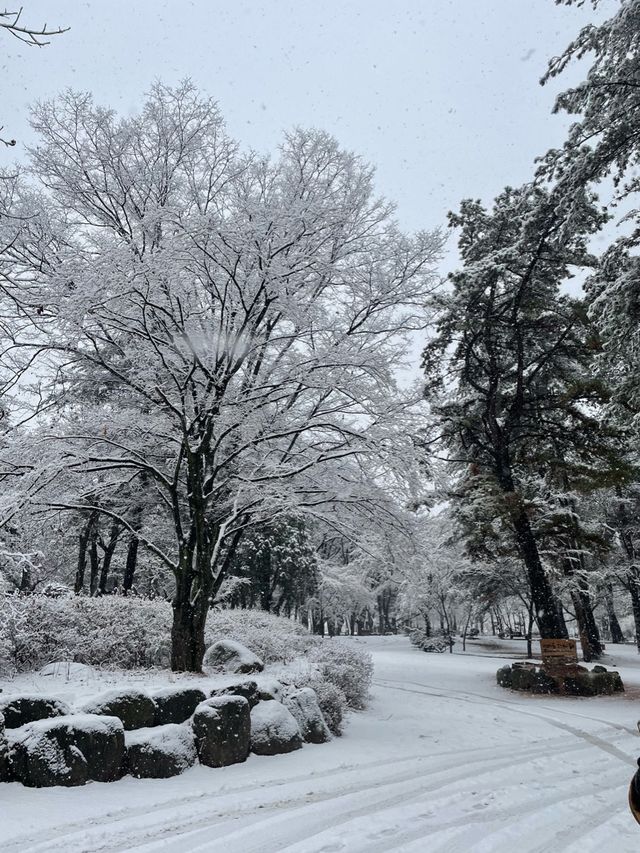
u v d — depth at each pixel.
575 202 13.80
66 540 19.78
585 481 18.34
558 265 18.94
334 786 6.42
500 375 20.88
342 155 13.04
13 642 9.98
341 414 13.09
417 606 38.31
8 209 11.13
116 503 15.20
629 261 13.27
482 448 20.55
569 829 5.07
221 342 11.46
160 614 13.05
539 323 19.30
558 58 12.84
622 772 7.27
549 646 16.73
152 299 10.91
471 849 4.55
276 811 5.48
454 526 23.20
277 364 12.24
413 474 12.06
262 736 7.95
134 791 6.06
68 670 9.36
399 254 12.77
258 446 12.64
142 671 10.52
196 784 6.40
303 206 11.10
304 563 30.84
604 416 16.67
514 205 19.42
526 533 19.17
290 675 10.91
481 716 12.05
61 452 11.22
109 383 12.82
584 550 22.23
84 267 10.30
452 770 7.25
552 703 14.50
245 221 10.86
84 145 12.61
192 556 11.54
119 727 6.63
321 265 12.20
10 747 6.27
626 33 11.75
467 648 38.75
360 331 12.69
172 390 12.18
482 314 19.06
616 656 29.42
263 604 30.39
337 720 9.71
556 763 7.76
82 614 11.61
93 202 12.72
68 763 6.18
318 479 12.94
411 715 11.96
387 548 13.43
